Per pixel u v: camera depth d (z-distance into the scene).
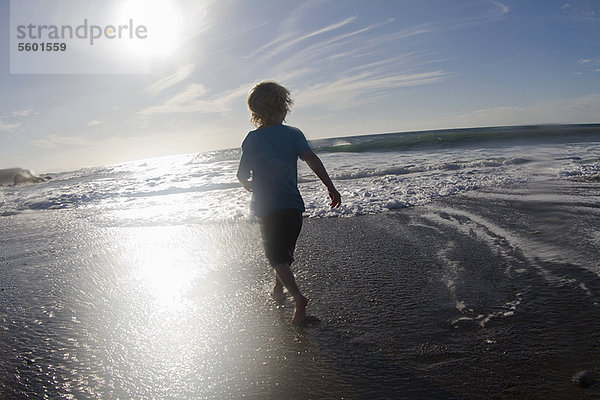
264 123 2.66
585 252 3.27
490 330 2.20
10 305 3.06
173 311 2.77
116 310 2.84
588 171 8.08
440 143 18.86
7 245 5.21
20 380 1.99
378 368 1.93
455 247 3.76
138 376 1.99
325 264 3.56
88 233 5.59
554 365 1.83
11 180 22.12
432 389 1.73
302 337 2.29
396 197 6.70
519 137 18.78
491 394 1.67
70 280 3.58
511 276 2.94
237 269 3.59
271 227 2.54
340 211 5.87
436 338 2.16
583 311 2.31
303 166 14.05
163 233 5.25
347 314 2.54
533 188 6.64
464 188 7.18
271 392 1.79
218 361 2.09
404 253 3.71
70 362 2.15
